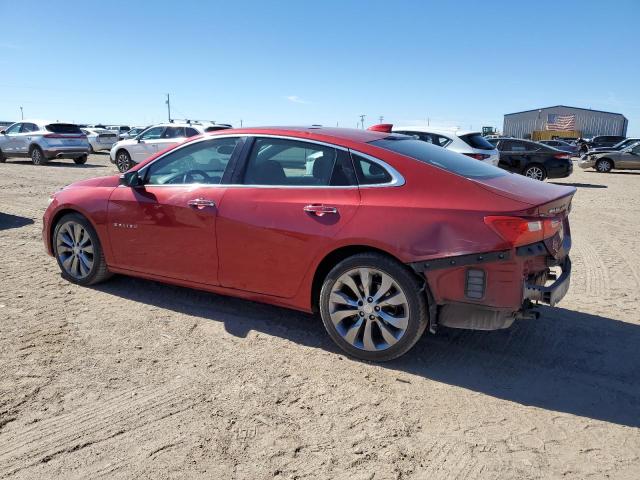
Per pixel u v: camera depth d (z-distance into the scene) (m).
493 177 3.58
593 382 3.36
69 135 19.94
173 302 4.59
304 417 2.90
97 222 4.64
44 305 4.45
